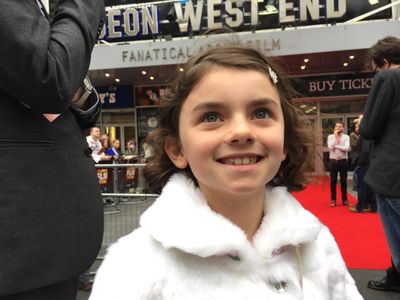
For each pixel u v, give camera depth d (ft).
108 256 3.19
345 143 23.41
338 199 26.58
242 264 2.98
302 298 3.18
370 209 21.03
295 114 3.89
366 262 12.64
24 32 3.15
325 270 3.58
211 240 2.81
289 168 4.02
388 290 10.18
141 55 32.73
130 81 41.19
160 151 3.76
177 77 3.45
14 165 3.46
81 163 4.16
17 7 3.18
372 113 8.66
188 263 2.96
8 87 3.31
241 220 3.30
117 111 43.52
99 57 33.37
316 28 30.63
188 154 3.10
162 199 3.20
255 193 3.26
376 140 8.95
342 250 14.08
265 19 31.83
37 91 3.30
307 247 3.50
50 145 3.78
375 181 8.84
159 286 2.91
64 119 4.06
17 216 3.43
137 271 2.97
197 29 31.94
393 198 8.54
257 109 3.01
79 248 3.94
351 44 30.19
